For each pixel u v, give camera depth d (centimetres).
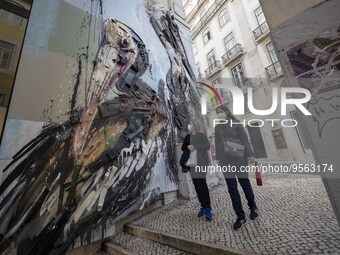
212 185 497
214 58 1555
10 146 238
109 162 330
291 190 340
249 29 1246
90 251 270
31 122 263
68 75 322
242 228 213
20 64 276
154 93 481
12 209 221
